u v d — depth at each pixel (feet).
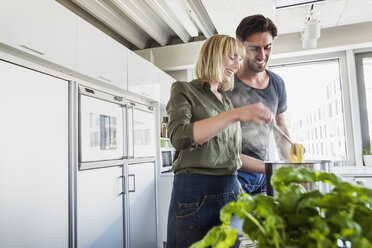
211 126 2.70
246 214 1.16
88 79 6.31
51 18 5.11
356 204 1.09
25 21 4.55
